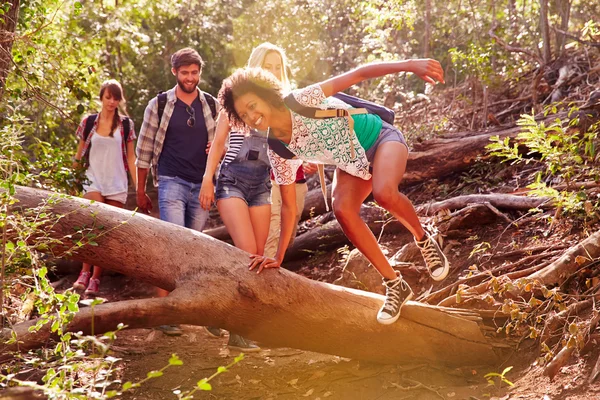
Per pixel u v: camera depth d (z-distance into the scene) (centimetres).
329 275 599
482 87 849
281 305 365
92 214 363
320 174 396
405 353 386
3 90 481
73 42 627
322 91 339
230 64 1847
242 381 389
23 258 361
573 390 311
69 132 928
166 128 529
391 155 357
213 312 359
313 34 1481
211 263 369
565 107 669
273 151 379
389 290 378
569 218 470
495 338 388
